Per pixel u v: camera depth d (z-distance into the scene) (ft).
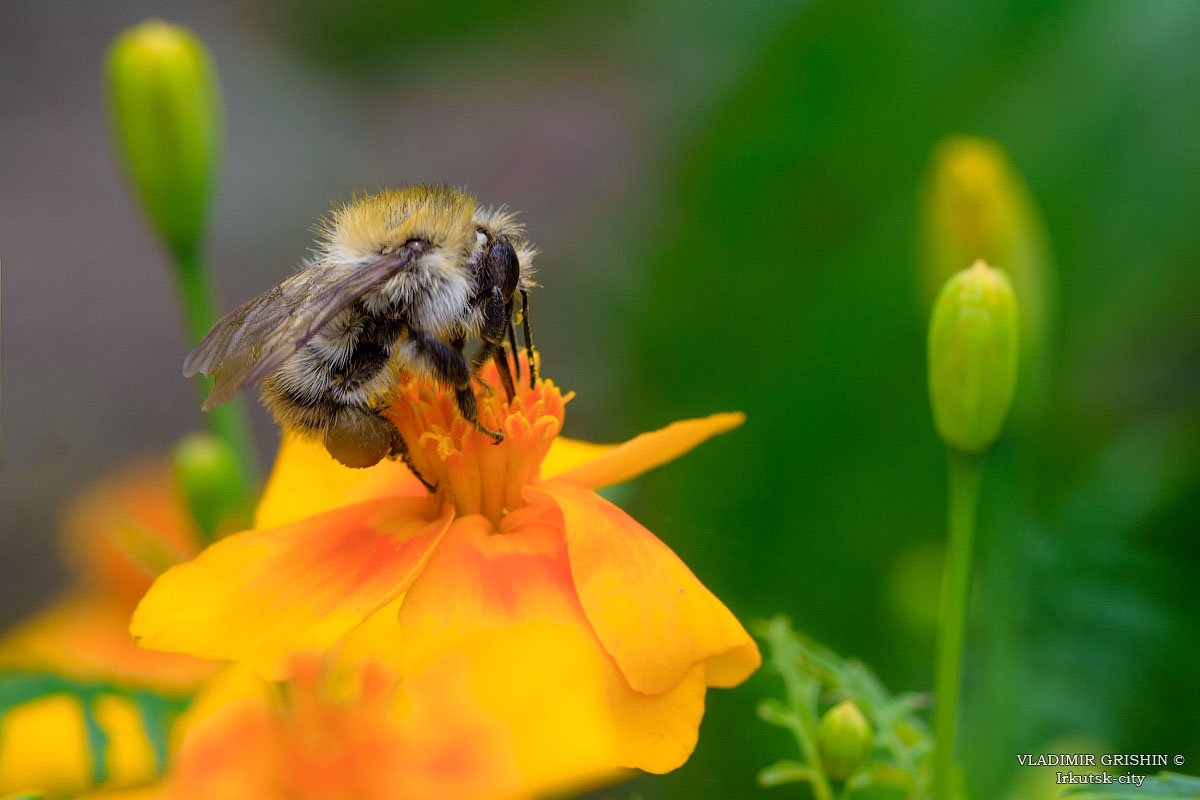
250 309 0.48
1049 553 0.57
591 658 0.48
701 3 0.82
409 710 0.49
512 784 0.48
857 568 0.62
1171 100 0.62
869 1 0.64
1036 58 0.63
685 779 0.57
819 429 0.63
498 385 0.49
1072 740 0.55
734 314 0.64
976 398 0.48
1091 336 0.62
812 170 0.64
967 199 0.52
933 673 0.57
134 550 0.52
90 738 0.49
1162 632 0.56
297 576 0.46
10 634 0.56
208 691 0.50
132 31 0.53
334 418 0.48
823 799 0.49
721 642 0.45
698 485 0.63
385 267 0.48
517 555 0.46
